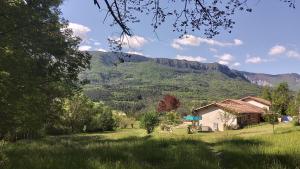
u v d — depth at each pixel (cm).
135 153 1398
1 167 1055
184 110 12112
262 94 11094
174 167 1102
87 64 3138
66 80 3075
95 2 857
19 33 2512
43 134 3988
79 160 1154
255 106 9044
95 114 9025
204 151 1415
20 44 2564
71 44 3027
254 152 1367
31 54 2784
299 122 6066
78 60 3083
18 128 2742
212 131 6812
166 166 1115
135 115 13412
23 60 2450
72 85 3125
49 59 2953
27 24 2503
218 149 1534
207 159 1225
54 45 2856
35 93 2634
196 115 7475
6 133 2778
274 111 5059
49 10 2877
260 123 7694
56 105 3106
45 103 2872
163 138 2100
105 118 9362
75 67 3073
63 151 1527
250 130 5588
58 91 3027
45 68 2912
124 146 1666
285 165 1094
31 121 2705
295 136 2081
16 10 2364
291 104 8525
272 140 1838
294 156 1218
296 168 1064
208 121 7312
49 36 2834
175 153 1355
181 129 7094
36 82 2677
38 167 1030
